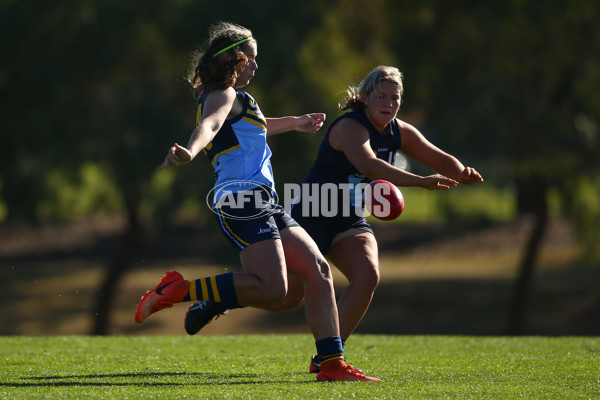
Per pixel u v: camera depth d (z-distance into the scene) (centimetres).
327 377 1480
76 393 1338
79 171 7056
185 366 1778
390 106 1631
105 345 2336
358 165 1608
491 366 1748
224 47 1437
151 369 1722
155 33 6750
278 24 6744
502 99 6375
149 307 1405
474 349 2166
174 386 1428
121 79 6775
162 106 6500
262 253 1412
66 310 8406
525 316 7250
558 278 9062
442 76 6588
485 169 7012
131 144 6519
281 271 1406
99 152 6744
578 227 7262
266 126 1541
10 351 2119
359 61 7719
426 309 8212
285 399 1273
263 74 6581
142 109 6431
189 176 6850
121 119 6462
